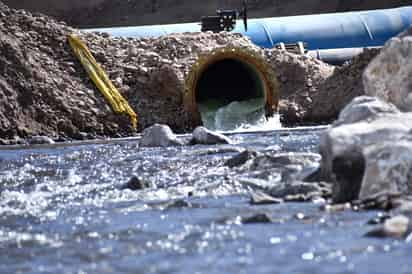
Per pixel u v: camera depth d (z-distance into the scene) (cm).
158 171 5534
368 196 3616
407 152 3619
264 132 8838
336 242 2936
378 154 3650
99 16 18788
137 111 9931
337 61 11981
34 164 6450
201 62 9719
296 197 3919
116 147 7700
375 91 5594
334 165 3706
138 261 2844
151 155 6644
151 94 10081
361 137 3738
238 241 3052
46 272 2773
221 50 9775
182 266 2738
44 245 3173
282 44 11794
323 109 10169
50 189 4872
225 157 6128
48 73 9981
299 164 5000
